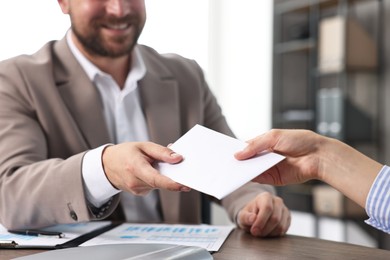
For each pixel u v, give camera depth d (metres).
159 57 1.28
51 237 0.78
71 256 0.56
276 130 0.74
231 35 3.51
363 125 2.56
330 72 2.63
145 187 0.71
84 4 1.05
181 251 0.59
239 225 0.90
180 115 1.23
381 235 2.55
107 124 1.14
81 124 1.07
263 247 0.74
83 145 1.05
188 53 3.13
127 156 0.71
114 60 1.14
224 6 3.46
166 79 1.22
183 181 0.64
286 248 0.73
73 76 1.10
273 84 3.06
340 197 2.52
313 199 2.74
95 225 0.90
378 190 0.67
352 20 2.53
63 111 1.05
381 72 2.57
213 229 0.87
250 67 3.43
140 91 1.18
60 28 2.38
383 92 2.58
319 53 2.71
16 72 1.06
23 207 0.83
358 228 2.53
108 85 1.15
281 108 3.06
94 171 0.76
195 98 1.25
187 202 1.19
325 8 2.87
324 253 0.70
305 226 2.81
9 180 0.85
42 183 0.80
